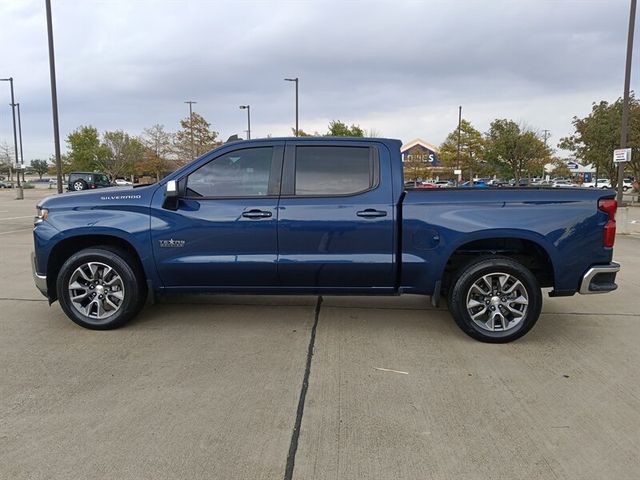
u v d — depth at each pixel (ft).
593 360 14.06
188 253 15.61
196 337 15.70
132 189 16.29
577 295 21.54
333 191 15.47
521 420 10.73
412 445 9.74
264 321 17.35
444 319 17.75
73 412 10.89
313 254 15.38
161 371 13.08
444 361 13.92
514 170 123.85
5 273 25.03
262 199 15.46
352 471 8.91
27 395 11.69
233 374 12.94
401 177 15.42
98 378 12.63
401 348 14.89
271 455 9.36
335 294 16.03
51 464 9.02
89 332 16.10
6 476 8.66
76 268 15.94
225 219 15.40
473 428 10.39
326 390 12.07
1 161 242.78
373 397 11.72
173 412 10.93
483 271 15.08
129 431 10.13
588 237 14.88
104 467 8.95
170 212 15.58
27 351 14.44
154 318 17.60
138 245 15.65
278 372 13.09
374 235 15.26
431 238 15.11
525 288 15.02
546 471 8.95
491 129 125.80
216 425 10.40
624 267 28.40
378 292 15.85
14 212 67.51
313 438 9.96
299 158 15.64
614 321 17.74
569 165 200.03
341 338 15.71
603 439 9.99
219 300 19.98
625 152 55.01
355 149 15.64
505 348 14.97
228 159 15.79
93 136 194.90
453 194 15.20
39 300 19.85
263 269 15.49
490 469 8.99
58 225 15.84
